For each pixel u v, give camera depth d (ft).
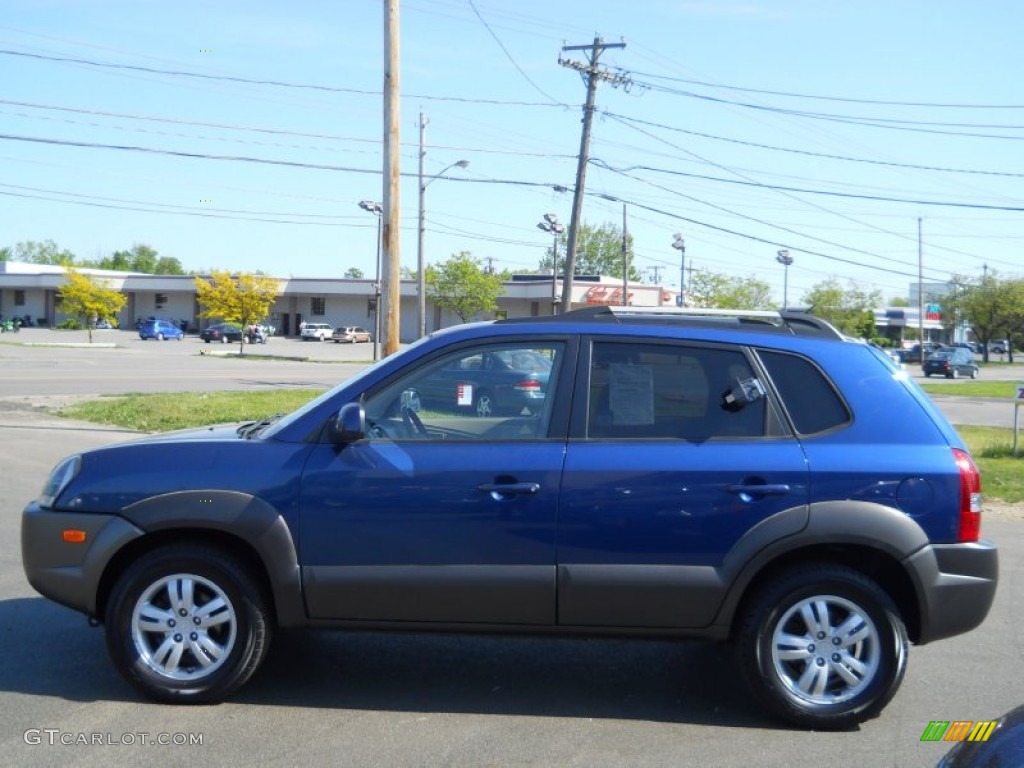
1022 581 27.99
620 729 16.53
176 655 16.87
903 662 16.43
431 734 16.12
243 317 204.33
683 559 16.26
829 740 16.22
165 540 17.17
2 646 19.94
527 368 17.15
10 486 38.83
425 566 16.39
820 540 16.12
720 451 16.46
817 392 16.89
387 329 60.03
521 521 16.30
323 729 16.21
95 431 59.00
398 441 16.83
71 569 16.90
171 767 14.64
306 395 86.69
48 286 312.91
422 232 141.69
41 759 14.84
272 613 17.17
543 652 20.48
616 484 16.28
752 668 16.49
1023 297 290.15
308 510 16.51
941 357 213.05
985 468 54.19
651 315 17.79
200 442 17.28
